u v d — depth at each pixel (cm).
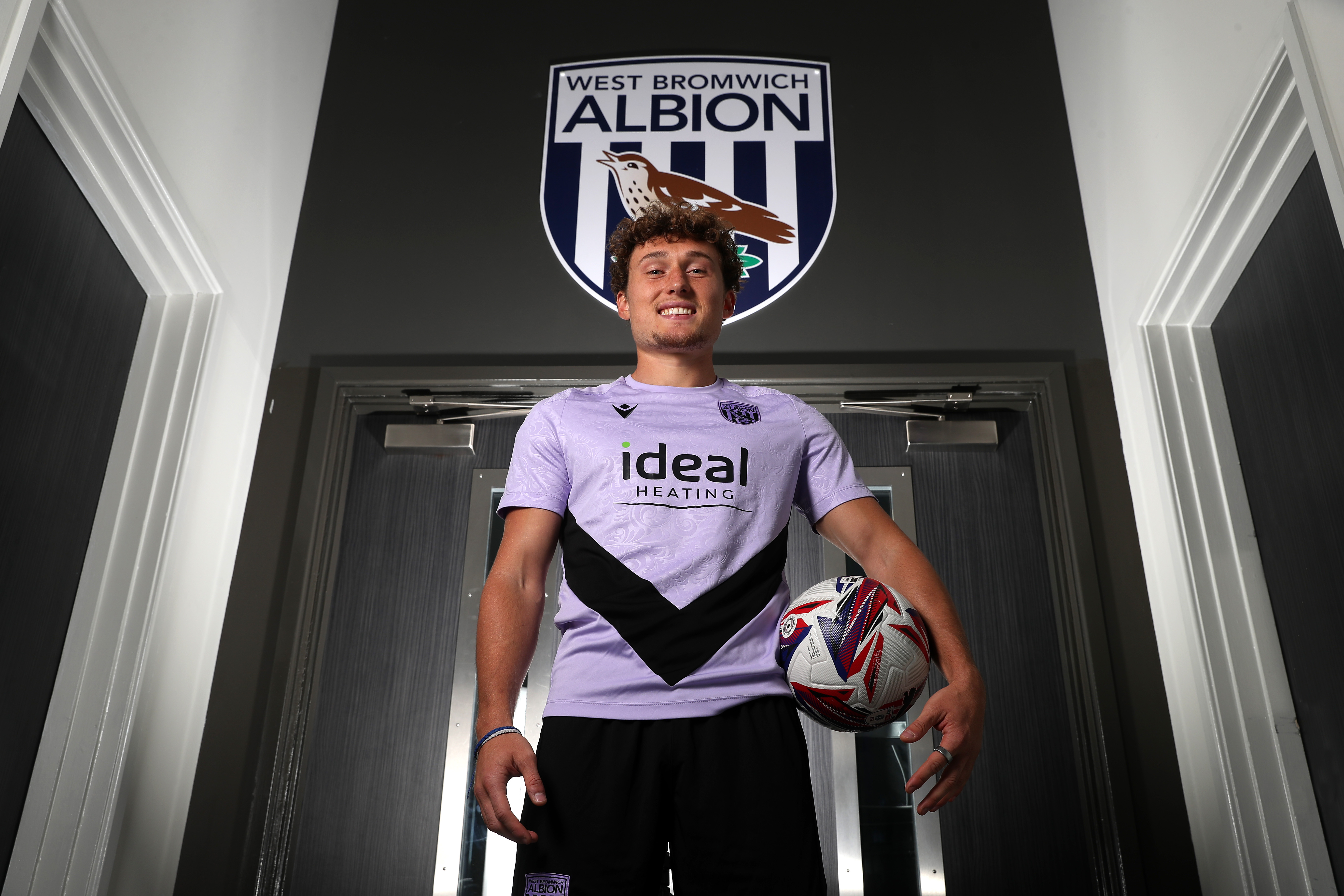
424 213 262
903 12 286
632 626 108
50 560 179
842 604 110
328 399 236
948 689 107
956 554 224
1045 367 235
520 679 112
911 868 199
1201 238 194
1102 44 245
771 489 120
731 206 260
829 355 242
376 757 209
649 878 99
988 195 261
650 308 135
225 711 209
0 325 158
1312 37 152
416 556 227
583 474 120
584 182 264
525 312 249
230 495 223
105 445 197
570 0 290
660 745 103
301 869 200
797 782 104
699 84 276
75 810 176
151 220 195
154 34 189
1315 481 174
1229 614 194
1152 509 216
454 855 201
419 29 288
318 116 276
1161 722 205
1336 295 163
